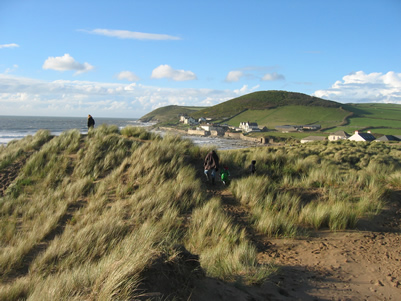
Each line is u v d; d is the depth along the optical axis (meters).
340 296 4.03
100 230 6.61
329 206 8.41
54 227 7.81
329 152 23.05
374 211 8.73
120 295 3.01
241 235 6.59
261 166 13.31
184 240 6.66
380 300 3.96
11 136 82.81
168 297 3.26
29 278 4.64
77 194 10.21
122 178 11.37
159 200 8.66
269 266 5.04
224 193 10.52
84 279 3.68
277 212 8.41
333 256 5.68
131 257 3.64
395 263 5.29
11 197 10.35
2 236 7.41
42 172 12.31
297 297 3.94
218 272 4.43
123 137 15.66
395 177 12.12
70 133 16.42
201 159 13.37
